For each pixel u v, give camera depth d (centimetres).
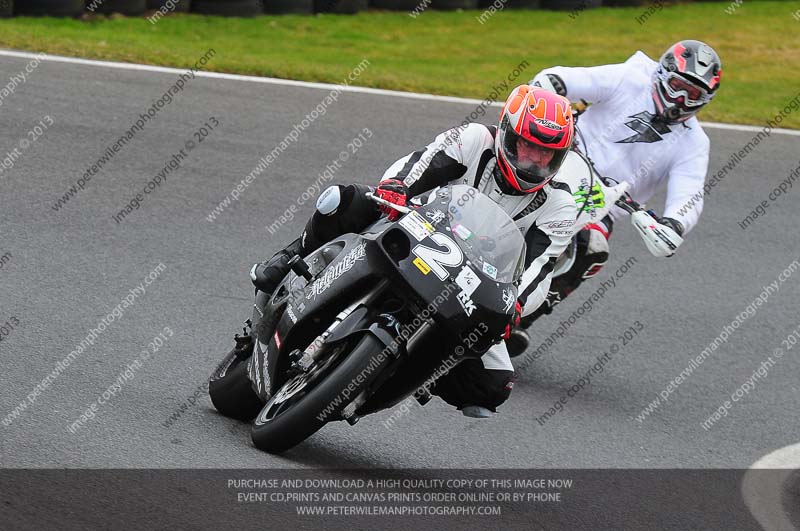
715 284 2980
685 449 2031
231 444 1647
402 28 5788
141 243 2597
